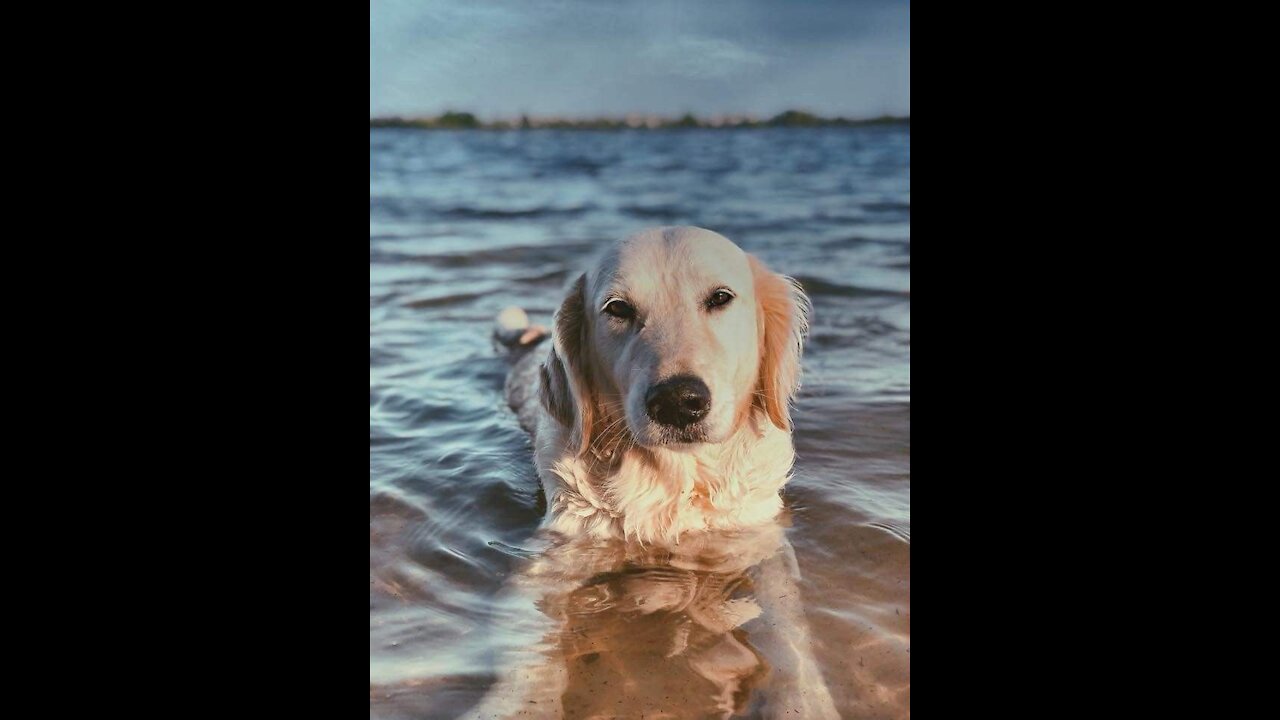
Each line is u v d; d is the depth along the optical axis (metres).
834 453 0.99
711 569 0.81
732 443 0.87
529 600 0.78
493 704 0.67
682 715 0.65
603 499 0.87
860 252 1.63
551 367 0.89
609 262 0.84
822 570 0.80
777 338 0.87
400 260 1.72
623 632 0.73
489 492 0.95
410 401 1.16
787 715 0.65
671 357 0.78
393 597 0.78
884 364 1.19
